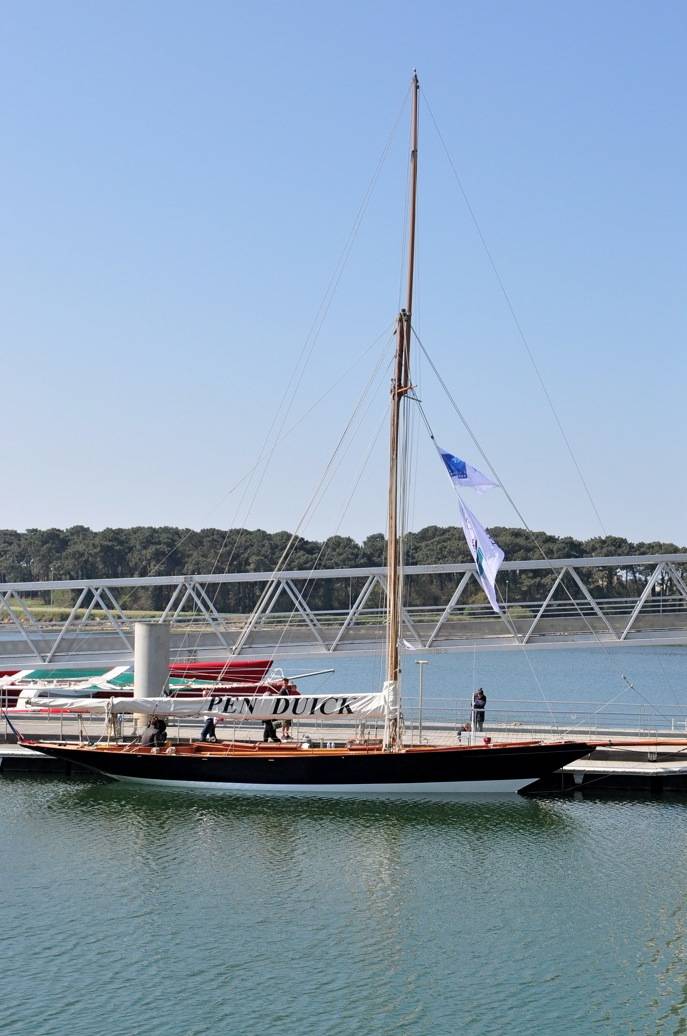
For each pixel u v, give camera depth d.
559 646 62.94
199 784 50.84
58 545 193.75
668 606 63.03
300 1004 29.30
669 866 40.22
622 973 31.28
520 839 43.53
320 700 51.31
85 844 42.84
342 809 47.88
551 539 168.12
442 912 35.75
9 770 54.81
